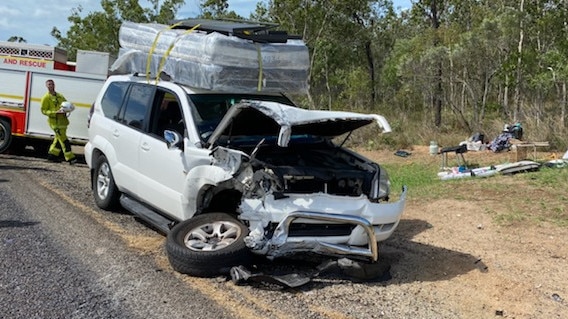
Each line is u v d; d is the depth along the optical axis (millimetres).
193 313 4465
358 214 5309
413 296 5145
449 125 21109
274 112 5035
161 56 6613
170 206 6078
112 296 4727
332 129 6078
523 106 19203
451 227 7574
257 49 6094
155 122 6609
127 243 6191
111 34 30906
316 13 26594
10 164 11312
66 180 9836
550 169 11133
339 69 28516
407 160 15258
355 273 5363
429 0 23406
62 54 14008
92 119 7855
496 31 20312
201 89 6254
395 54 24250
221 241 5359
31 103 12562
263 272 5395
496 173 11133
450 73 21562
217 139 5645
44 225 6715
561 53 18219
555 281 5633
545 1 20344
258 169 5141
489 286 5480
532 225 7492
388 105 26250
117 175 7133
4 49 13516
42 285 4887
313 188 5461
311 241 5113
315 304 4781
